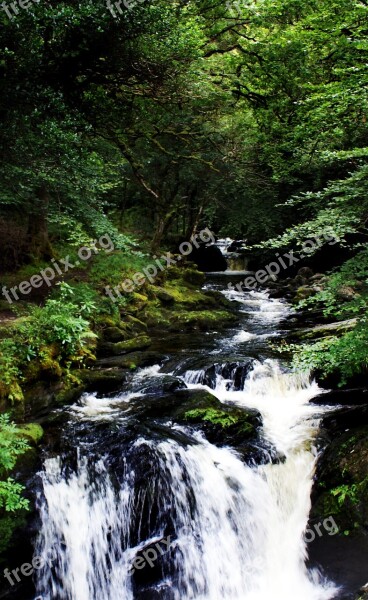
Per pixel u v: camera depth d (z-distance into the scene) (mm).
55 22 6191
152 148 15148
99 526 4828
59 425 5797
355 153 5656
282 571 4984
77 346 7684
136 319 10883
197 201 18734
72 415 6105
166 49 7746
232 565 5035
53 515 4617
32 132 6504
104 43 7051
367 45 7426
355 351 5008
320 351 5777
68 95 7742
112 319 9945
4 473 4543
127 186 20203
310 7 10961
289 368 7676
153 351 8984
